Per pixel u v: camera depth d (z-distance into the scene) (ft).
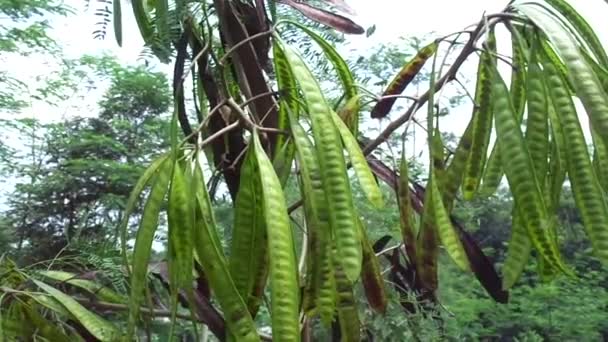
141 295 1.51
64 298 1.95
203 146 1.54
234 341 1.45
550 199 1.60
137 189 1.59
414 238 1.70
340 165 1.41
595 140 1.46
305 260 1.97
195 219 1.48
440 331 2.21
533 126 1.47
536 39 1.47
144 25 1.96
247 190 1.55
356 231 1.38
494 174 1.74
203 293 1.84
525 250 1.54
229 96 1.77
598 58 1.61
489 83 1.67
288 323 1.33
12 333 2.03
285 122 1.81
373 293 1.65
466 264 1.49
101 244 2.19
